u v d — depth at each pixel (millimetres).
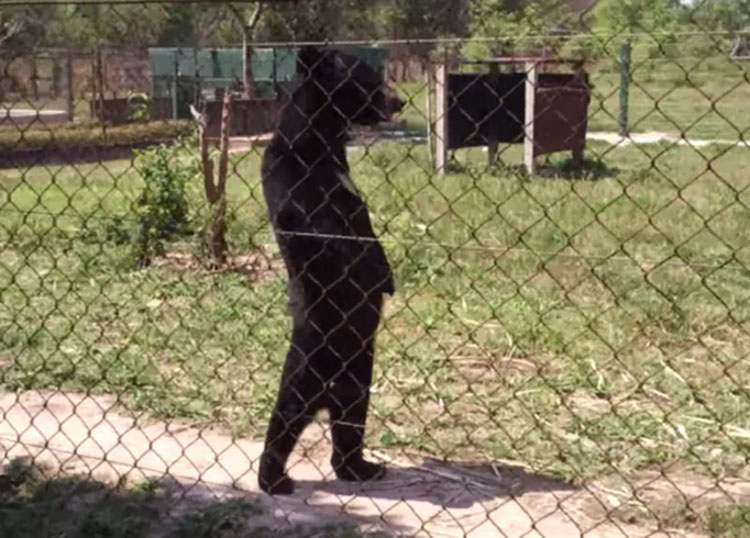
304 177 5098
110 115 12109
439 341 7883
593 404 6625
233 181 11555
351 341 5219
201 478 5410
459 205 10492
